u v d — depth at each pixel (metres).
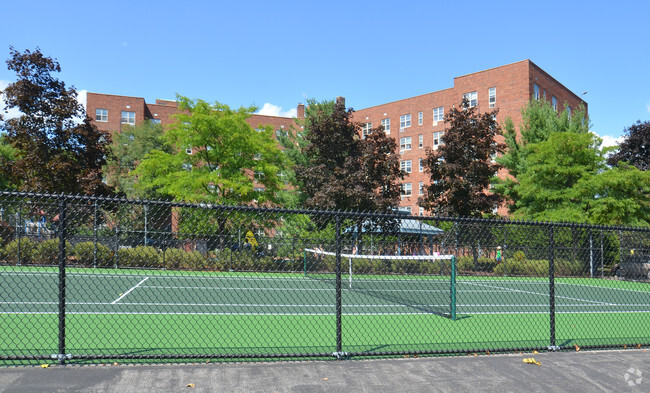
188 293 13.62
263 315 10.33
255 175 26.83
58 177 23.02
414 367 6.03
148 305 11.20
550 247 7.36
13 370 5.32
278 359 6.22
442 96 51.94
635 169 26.17
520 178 29.16
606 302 14.51
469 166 25.17
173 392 4.89
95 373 5.33
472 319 10.63
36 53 23.56
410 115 55.03
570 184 27.14
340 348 6.38
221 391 4.98
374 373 5.74
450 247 15.82
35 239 11.04
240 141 25.44
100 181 23.84
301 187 33.28
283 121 56.38
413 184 54.09
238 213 11.01
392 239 16.28
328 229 15.66
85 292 12.82
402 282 16.92
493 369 6.07
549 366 6.27
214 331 8.40
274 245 11.35
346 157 27.00
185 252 10.78
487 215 27.78
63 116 23.91
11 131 23.38
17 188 24.05
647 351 7.28
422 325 9.62
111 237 13.34
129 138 42.22
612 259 14.60
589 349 7.36
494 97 44.97
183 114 25.17
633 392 5.50
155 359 6.00
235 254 10.86
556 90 48.09
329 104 34.94
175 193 24.56
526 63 42.97
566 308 12.98
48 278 15.16
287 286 16.03
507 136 32.69
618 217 25.19
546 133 30.66
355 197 25.12
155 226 13.66
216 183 24.36
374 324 9.59
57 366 5.51
